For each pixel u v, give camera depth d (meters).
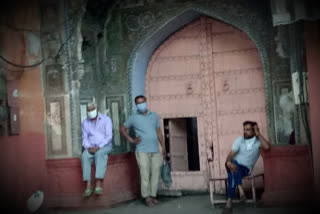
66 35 8.55
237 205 7.82
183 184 9.30
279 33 7.95
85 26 8.81
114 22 9.23
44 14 8.60
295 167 7.56
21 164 8.02
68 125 8.52
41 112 8.54
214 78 9.22
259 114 8.98
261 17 8.59
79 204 8.30
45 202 8.38
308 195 7.48
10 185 7.77
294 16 7.20
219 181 9.15
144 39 9.08
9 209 7.73
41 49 8.60
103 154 7.99
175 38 9.43
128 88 9.12
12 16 8.09
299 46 7.67
